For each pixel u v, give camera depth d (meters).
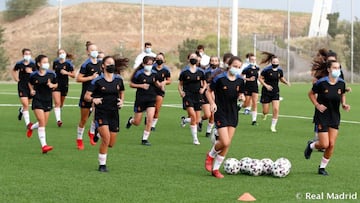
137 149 13.54
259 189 9.34
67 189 9.22
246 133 16.78
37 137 15.26
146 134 14.28
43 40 63.16
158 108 16.72
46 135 15.68
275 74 17.64
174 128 17.66
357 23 47.38
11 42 63.62
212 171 10.38
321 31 56.75
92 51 14.63
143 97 14.23
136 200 8.55
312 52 53.97
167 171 10.84
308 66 50.78
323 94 10.50
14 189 9.19
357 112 23.47
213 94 10.41
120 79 10.95
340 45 53.88
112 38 68.00
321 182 9.96
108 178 10.12
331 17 55.81
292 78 47.28
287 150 13.62
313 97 10.66
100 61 14.85
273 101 17.55
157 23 74.56
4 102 25.62
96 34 69.12
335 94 10.45
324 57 11.98
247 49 54.94
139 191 9.13
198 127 16.80
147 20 75.06
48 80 12.76
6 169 10.84
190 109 14.53
